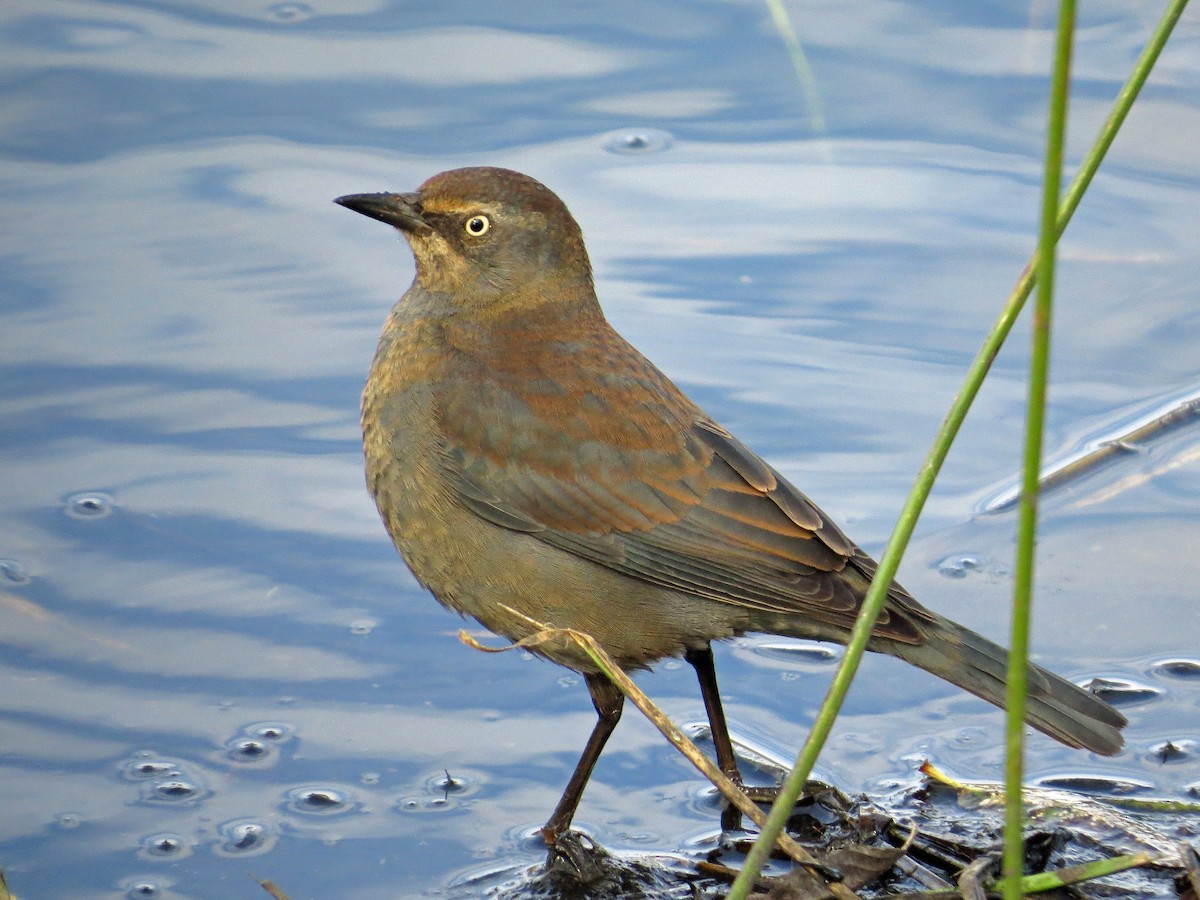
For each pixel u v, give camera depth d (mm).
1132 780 8961
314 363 12414
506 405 9203
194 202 13875
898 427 11930
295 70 15336
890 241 13547
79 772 9000
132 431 11828
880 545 10898
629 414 9219
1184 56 15172
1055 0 15594
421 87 15133
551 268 9836
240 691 9695
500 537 9203
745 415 12008
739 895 5945
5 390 12148
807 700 9844
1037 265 5512
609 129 14688
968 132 14562
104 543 10844
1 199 13852
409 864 8312
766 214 13766
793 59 15336
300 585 10602
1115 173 14227
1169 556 10773
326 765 9094
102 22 15758
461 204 9719
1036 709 8344
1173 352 12656
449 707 9656
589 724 9555
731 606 9039
